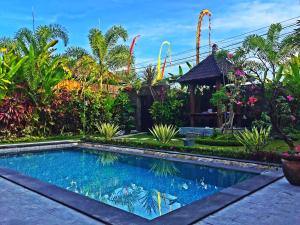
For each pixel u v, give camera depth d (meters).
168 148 11.30
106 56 22.44
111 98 19.75
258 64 10.45
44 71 16.98
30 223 4.27
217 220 4.33
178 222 4.22
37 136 17.05
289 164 6.04
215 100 14.33
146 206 5.86
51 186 6.23
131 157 11.51
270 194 5.56
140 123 20.97
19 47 18.42
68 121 18.41
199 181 7.73
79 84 19.70
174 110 18.14
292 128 12.75
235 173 8.13
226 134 13.93
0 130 15.67
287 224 4.15
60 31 19.23
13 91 16.36
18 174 7.45
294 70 12.00
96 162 10.98
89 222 4.32
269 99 10.30
